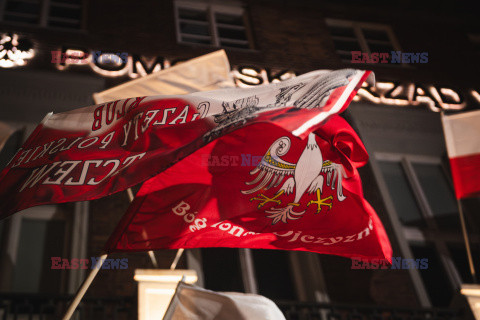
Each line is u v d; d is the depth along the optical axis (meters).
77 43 7.53
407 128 8.07
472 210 7.56
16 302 4.88
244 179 3.71
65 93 6.74
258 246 3.64
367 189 7.07
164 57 7.84
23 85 6.58
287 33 9.05
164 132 3.03
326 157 3.83
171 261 5.77
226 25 9.13
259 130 3.85
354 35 9.91
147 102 3.20
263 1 9.45
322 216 3.73
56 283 5.43
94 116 3.17
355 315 5.21
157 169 2.73
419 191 7.52
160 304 3.79
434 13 10.25
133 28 8.07
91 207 5.93
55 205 5.92
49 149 2.98
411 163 7.92
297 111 2.70
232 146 3.81
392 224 6.73
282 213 3.68
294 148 3.83
